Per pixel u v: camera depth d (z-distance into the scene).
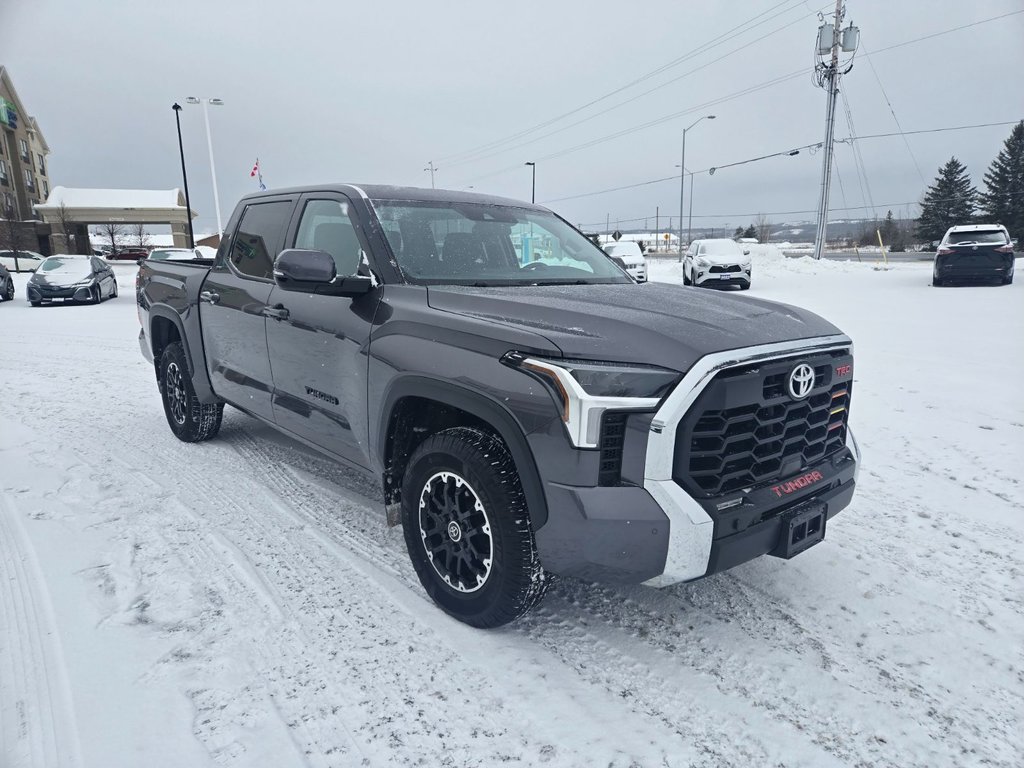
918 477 4.24
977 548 3.32
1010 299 14.00
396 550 3.30
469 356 2.43
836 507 2.67
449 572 2.65
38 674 2.29
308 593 2.88
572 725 2.12
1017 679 2.37
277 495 3.98
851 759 2.00
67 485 4.07
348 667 2.38
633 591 2.96
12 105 53.19
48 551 3.19
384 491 2.96
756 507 2.28
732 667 2.43
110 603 2.75
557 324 2.36
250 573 3.03
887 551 3.30
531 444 2.22
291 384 3.59
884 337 9.43
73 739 1.99
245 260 4.11
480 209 3.66
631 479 2.15
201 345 4.57
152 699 2.18
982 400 5.98
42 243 50.97
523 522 2.34
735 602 2.86
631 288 3.14
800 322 2.64
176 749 1.96
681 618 2.74
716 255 20.28
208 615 2.69
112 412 5.98
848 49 28.48
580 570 2.25
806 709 2.21
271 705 2.17
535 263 3.50
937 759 2.00
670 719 2.16
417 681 2.31
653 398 2.11
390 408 2.78
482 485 2.39
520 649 2.52
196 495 3.95
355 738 2.04
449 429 2.58
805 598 2.89
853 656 2.49
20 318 14.13
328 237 3.43
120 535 3.39
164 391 5.18
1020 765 1.98
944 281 17.23
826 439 2.68
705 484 2.24
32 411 6.00
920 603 2.85
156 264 5.34
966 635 2.62
